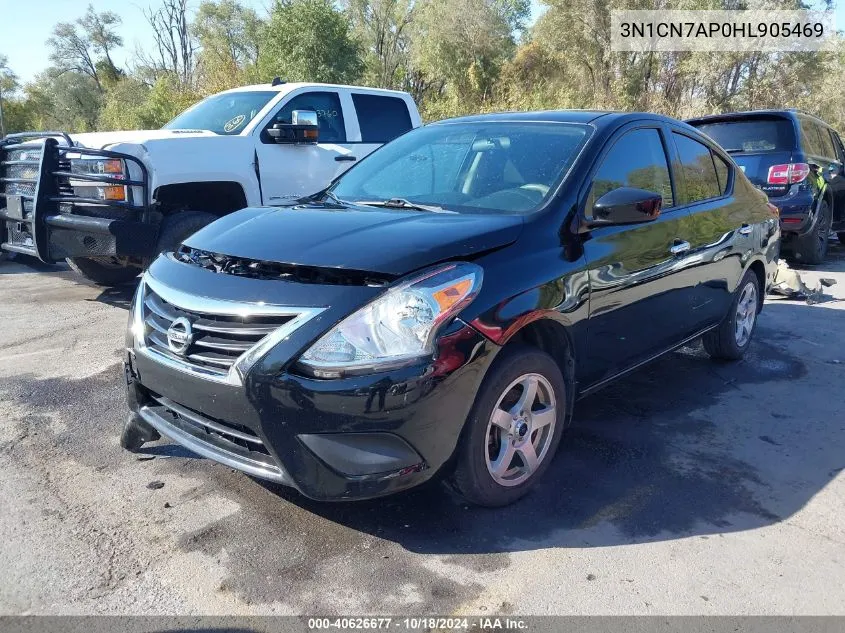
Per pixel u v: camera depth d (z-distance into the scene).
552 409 3.20
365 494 2.60
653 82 25.92
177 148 5.95
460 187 3.70
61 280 7.52
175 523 2.94
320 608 2.45
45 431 3.79
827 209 9.21
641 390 4.63
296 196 6.95
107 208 5.73
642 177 3.90
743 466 3.58
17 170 6.31
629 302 3.59
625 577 2.65
